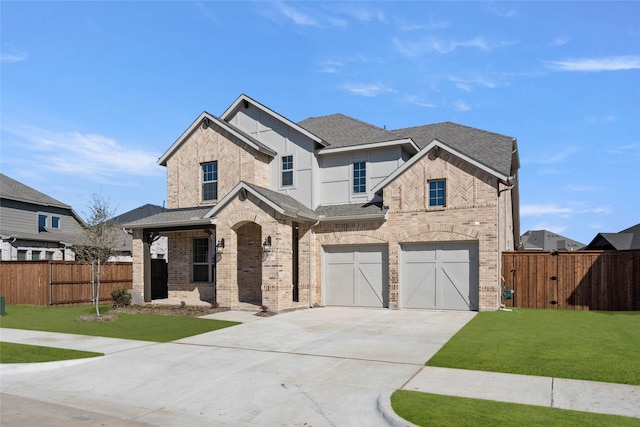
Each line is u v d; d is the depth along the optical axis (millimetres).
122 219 36000
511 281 17781
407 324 13773
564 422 5910
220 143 20484
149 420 6676
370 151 19141
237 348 10992
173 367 9414
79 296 21594
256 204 17156
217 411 6977
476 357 9391
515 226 29016
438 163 16953
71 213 33625
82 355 10328
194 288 20953
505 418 6082
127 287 24047
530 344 10500
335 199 19625
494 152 18078
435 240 16891
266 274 16750
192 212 20062
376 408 6859
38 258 29141
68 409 7195
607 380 7766
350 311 17172
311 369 9039
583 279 16969
